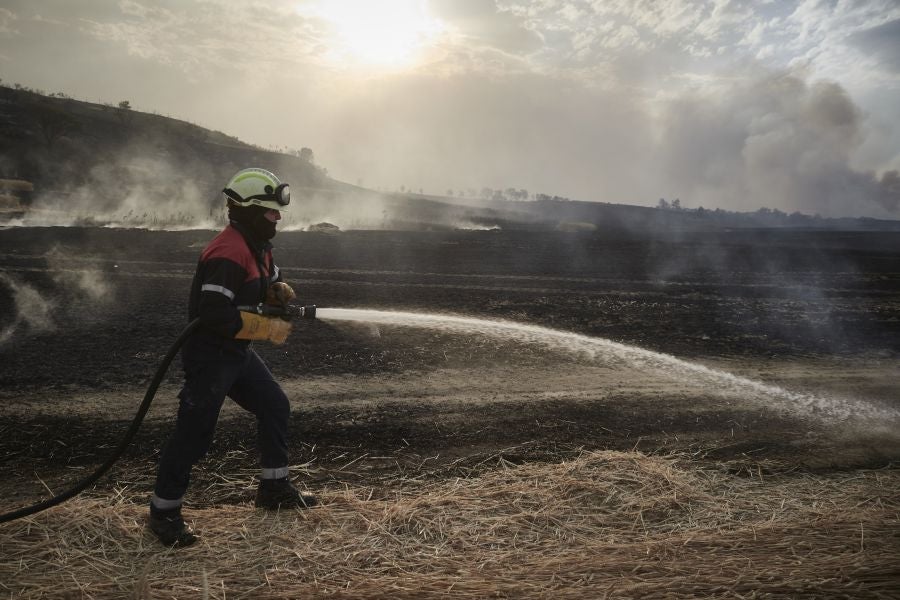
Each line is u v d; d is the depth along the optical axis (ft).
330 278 44.01
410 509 12.16
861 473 14.46
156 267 47.03
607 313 34.12
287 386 20.10
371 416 17.60
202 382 11.05
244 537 11.25
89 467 14.12
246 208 11.14
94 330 26.53
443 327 29.01
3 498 12.61
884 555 9.94
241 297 11.21
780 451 15.69
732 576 9.52
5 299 32.94
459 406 18.57
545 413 18.10
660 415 18.16
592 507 12.44
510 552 10.76
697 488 13.42
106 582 9.84
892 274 56.95
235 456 14.75
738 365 24.20
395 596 9.25
